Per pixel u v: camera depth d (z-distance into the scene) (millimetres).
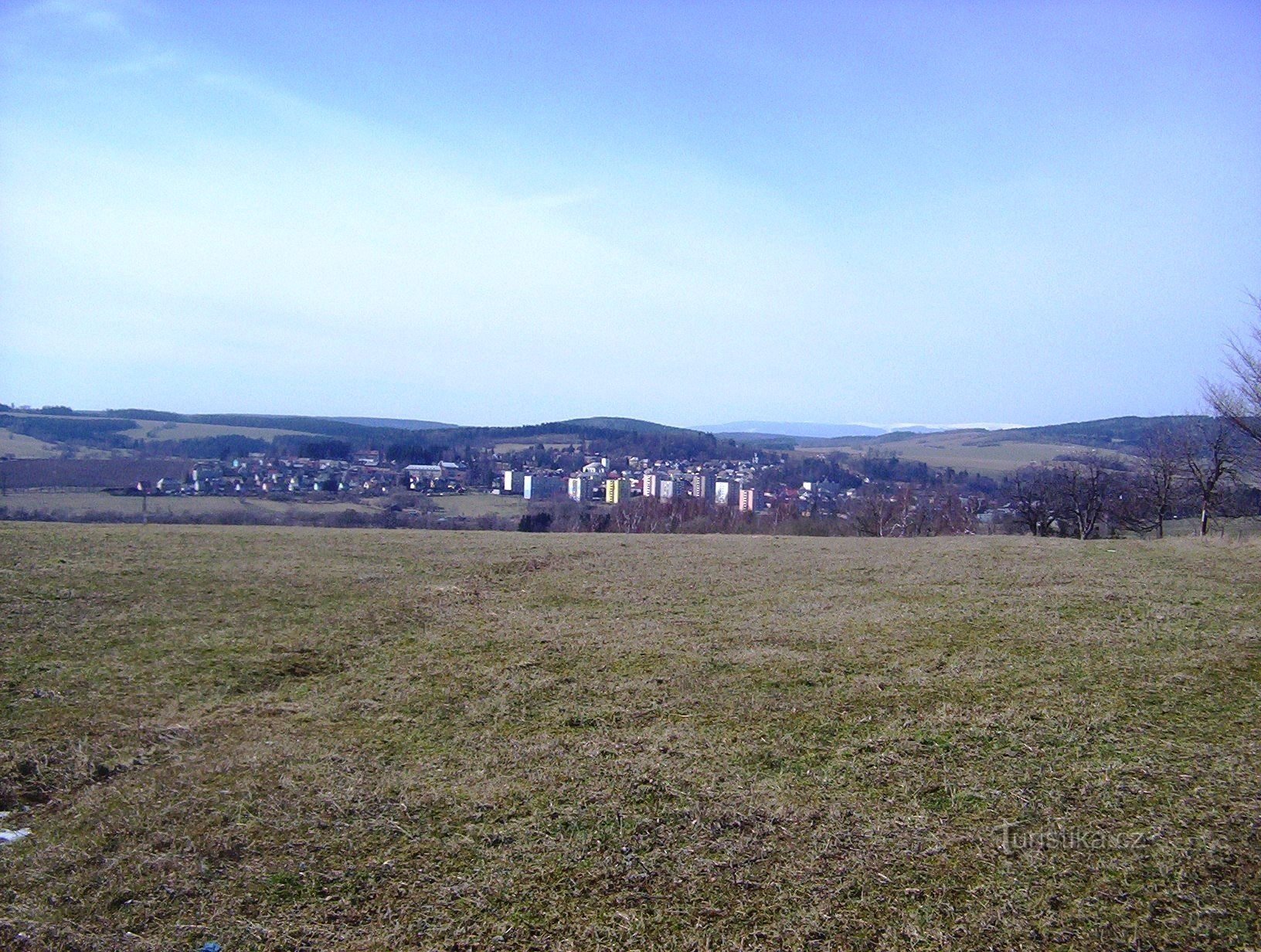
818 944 4039
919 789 5738
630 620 11148
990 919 4234
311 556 15859
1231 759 6180
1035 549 19078
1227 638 9797
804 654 9297
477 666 8750
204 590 11914
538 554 17578
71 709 7020
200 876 4535
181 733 6617
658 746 6496
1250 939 4062
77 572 12617
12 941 3926
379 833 5039
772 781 5855
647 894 4438
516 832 5062
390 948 3973
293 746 6402
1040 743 6570
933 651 9430
